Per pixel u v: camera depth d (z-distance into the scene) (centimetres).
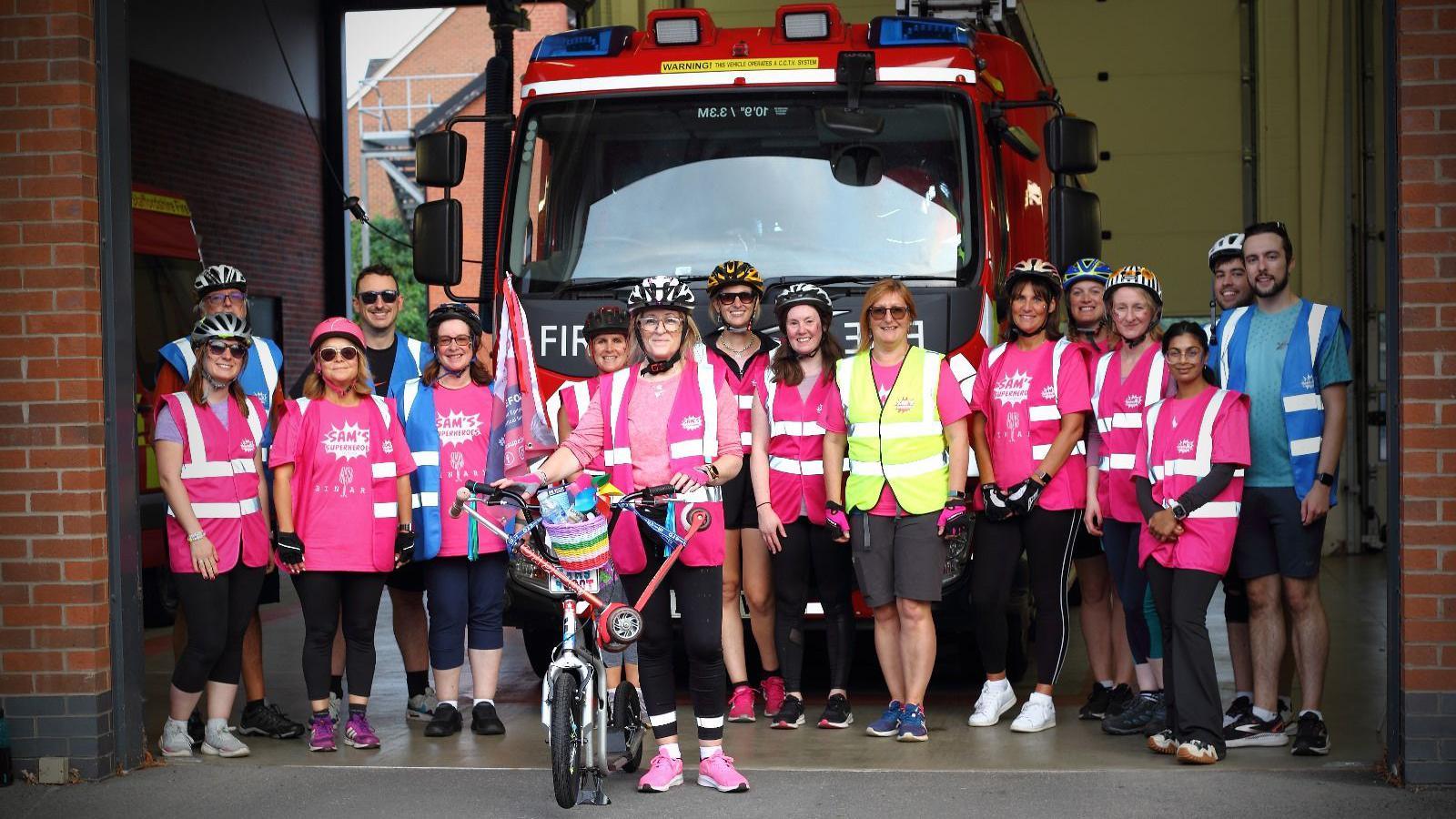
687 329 602
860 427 686
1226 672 867
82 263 627
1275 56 1344
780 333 736
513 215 798
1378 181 1368
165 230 1119
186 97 1525
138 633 659
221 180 1591
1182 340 625
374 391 762
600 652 601
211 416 667
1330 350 642
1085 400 697
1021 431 703
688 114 793
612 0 1254
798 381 711
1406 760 589
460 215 790
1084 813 560
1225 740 658
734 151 786
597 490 584
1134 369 681
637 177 790
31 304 628
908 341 748
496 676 729
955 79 777
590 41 811
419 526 708
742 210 779
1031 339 712
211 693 679
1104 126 1376
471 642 725
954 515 671
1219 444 623
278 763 661
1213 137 1362
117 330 642
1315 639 648
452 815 571
